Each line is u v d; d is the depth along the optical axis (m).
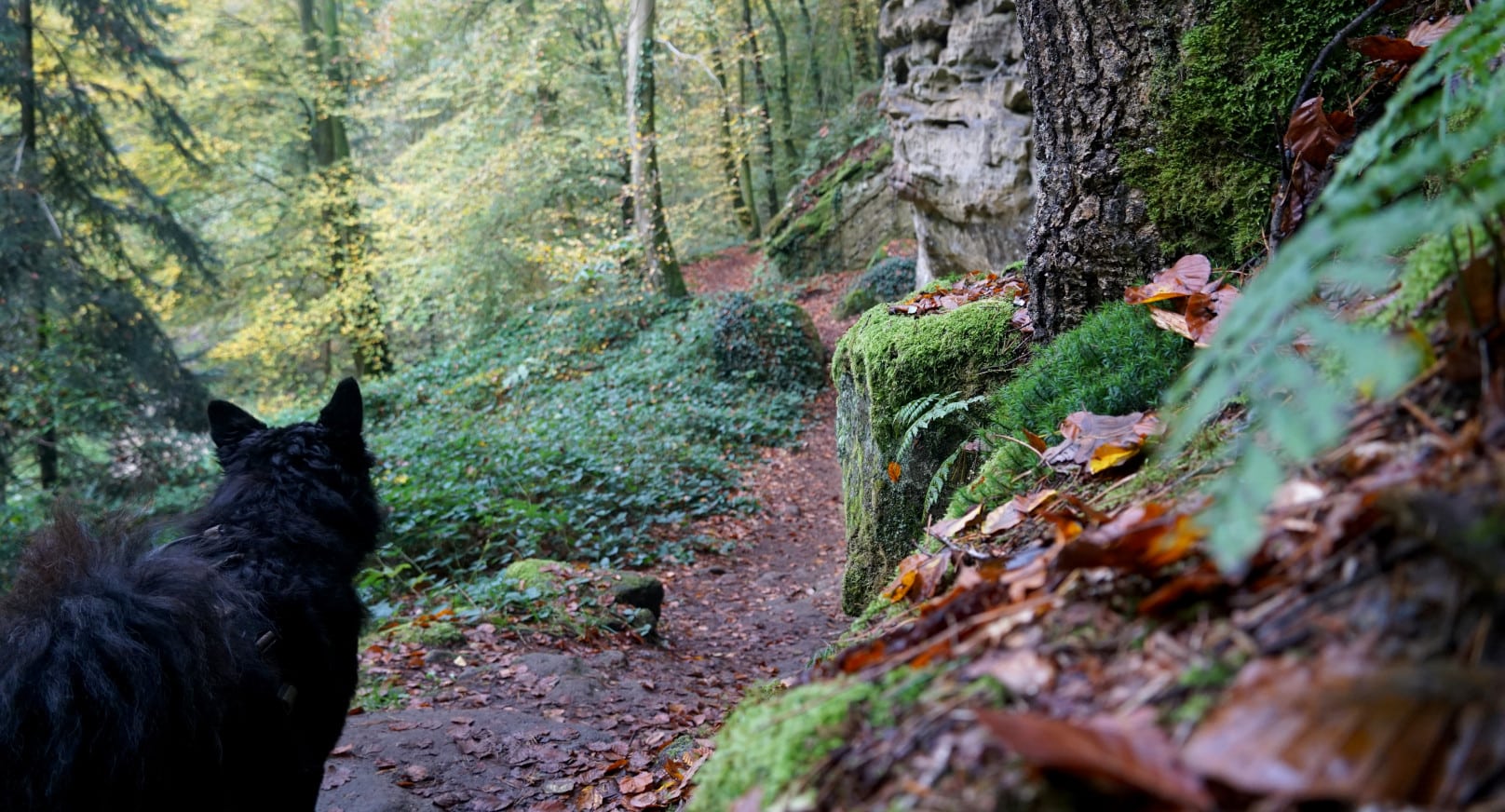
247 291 22.34
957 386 3.91
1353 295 1.96
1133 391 2.66
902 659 1.37
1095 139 3.18
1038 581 1.38
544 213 20.11
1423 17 2.59
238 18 22.44
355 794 3.93
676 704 5.48
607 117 20.69
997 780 0.97
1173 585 1.14
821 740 1.23
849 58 29.17
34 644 2.21
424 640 6.20
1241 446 1.63
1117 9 3.04
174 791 2.30
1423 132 2.36
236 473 3.22
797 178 29.81
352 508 3.35
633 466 11.48
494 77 19.20
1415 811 0.74
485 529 9.11
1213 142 2.94
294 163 22.81
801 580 9.13
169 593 2.37
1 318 12.25
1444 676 0.80
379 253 22.08
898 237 20.77
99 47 14.74
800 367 15.94
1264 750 0.82
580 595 7.20
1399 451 1.20
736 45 23.80
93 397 12.69
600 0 22.30
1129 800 0.87
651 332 18.19
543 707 5.29
